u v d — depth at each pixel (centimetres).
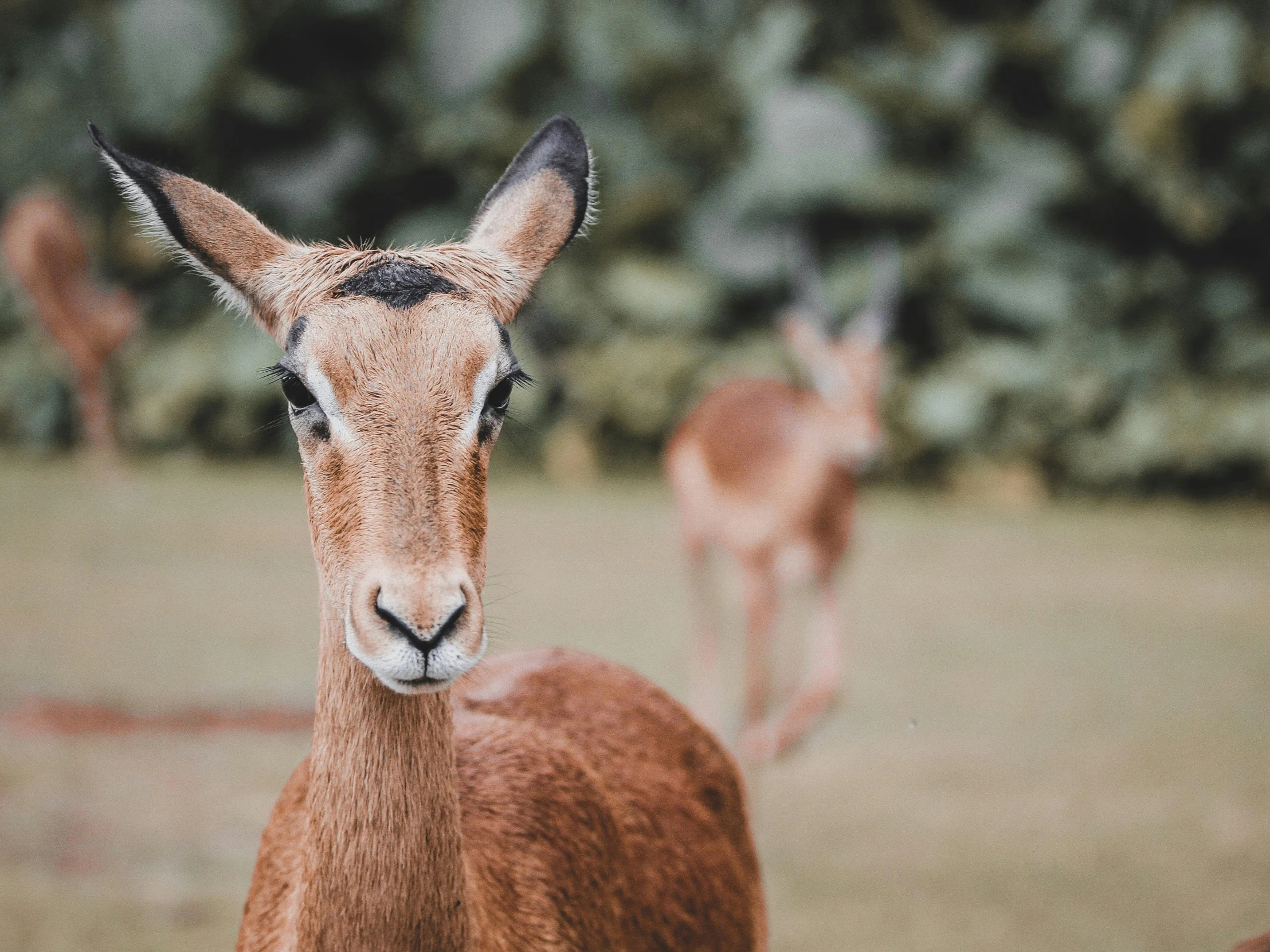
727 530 916
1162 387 1903
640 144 2100
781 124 1973
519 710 330
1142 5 2128
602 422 1936
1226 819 702
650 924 309
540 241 283
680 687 954
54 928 522
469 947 251
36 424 1925
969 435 1848
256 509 1520
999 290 1923
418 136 2016
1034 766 789
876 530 1596
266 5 2030
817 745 838
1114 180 1989
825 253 1994
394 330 243
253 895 293
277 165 2014
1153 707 915
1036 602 1237
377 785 244
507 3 2089
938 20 2175
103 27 2047
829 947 534
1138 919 567
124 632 986
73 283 1639
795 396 1002
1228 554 1476
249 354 1888
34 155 2033
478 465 247
